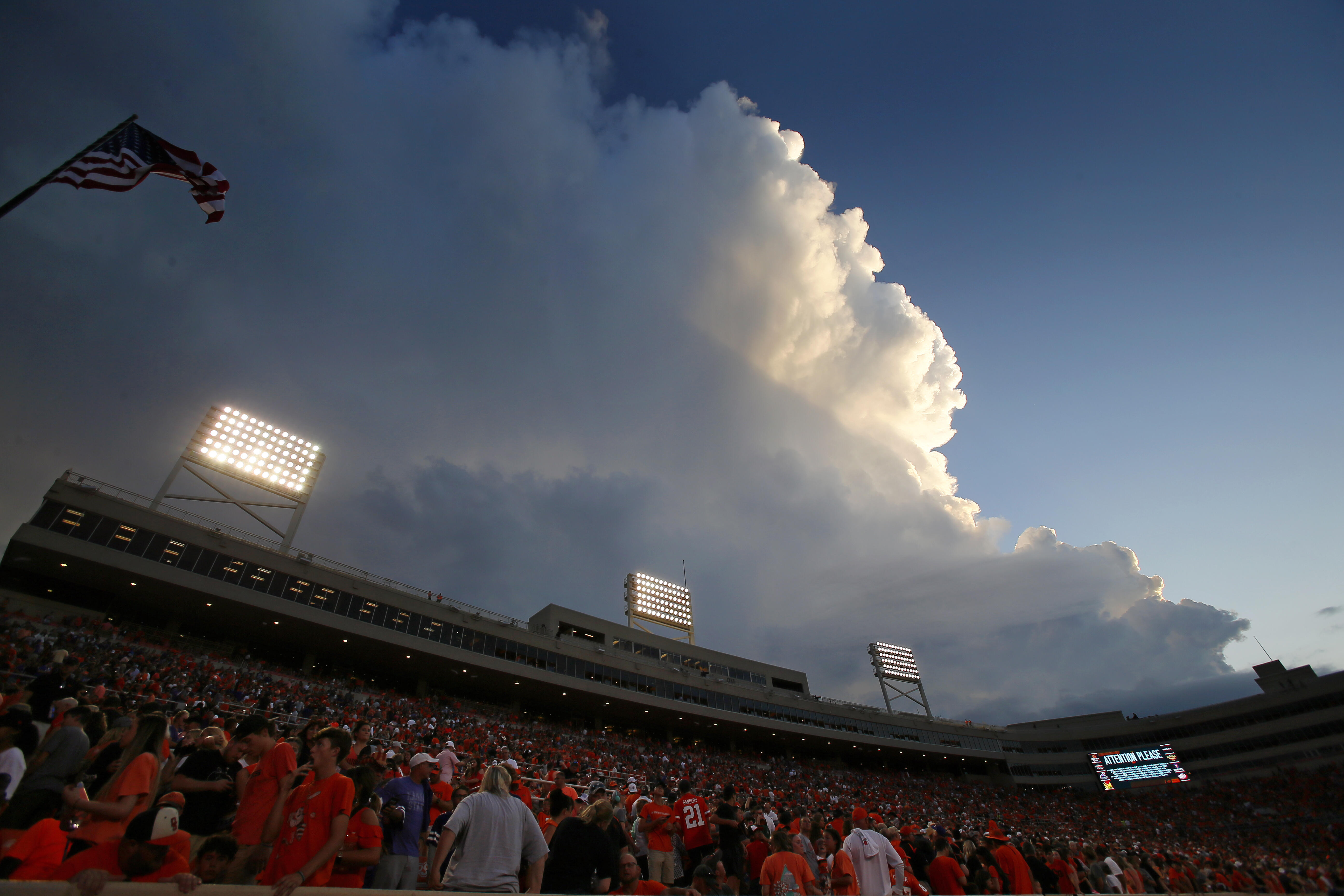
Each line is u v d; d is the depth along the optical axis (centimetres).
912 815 4841
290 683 3878
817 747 7238
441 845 598
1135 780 7581
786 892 845
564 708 5812
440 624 4791
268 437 4359
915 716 7825
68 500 3491
